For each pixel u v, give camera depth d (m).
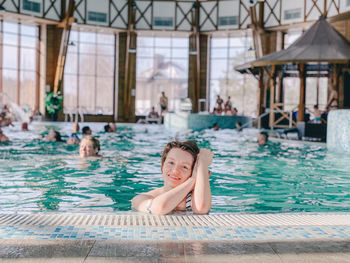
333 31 12.95
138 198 2.61
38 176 4.21
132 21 20.34
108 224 1.94
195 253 1.54
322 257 1.51
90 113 21.23
